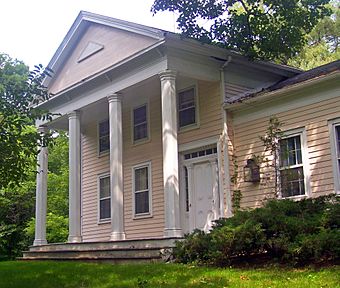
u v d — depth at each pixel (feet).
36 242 55.42
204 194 46.91
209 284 24.17
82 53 53.57
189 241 33.91
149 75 43.78
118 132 46.60
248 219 30.94
